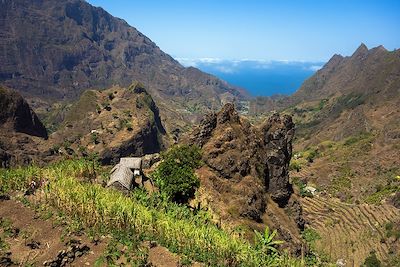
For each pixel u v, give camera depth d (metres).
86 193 42.53
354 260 85.44
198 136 67.88
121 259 34.47
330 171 176.25
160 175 60.59
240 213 58.41
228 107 71.44
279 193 68.69
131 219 39.88
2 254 31.55
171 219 43.44
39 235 35.88
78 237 36.59
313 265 58.66
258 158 67.88
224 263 37.78
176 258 36.50
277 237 58.38
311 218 106.69
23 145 164.62
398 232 95.12
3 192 43.59
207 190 59.44
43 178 48.62
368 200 127.19
